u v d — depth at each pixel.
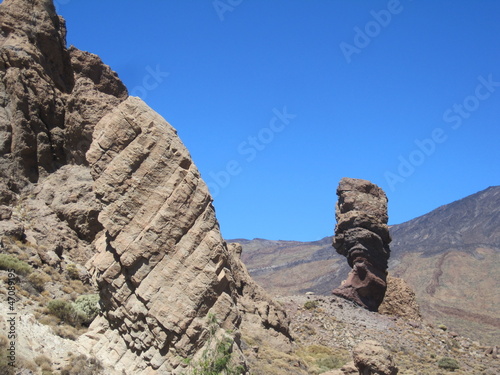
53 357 23.55
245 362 24.16
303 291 180.00
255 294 52.28
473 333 105.56
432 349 61.62
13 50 50.06
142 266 24.77
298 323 60.31
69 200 46.09
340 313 65.88
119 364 24.56
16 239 39.59
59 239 42.59
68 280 38.09
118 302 25.28
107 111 50.16
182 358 23.70
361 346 28.83
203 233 25.31
